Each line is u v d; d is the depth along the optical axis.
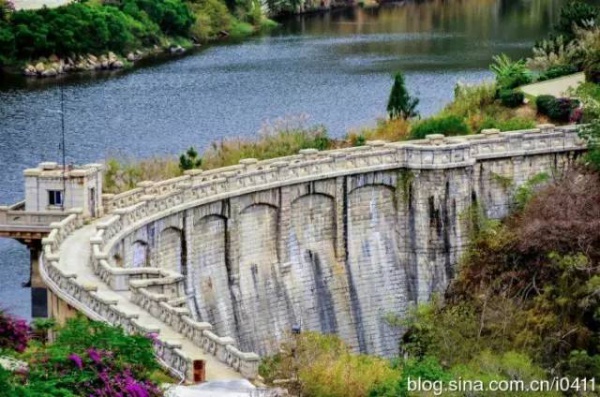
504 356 184.00
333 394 160.50
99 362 138.00
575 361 191.88
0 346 145.62
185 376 148.50
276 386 155.25
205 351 155.00
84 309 166.12
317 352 175.12
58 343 142.50
